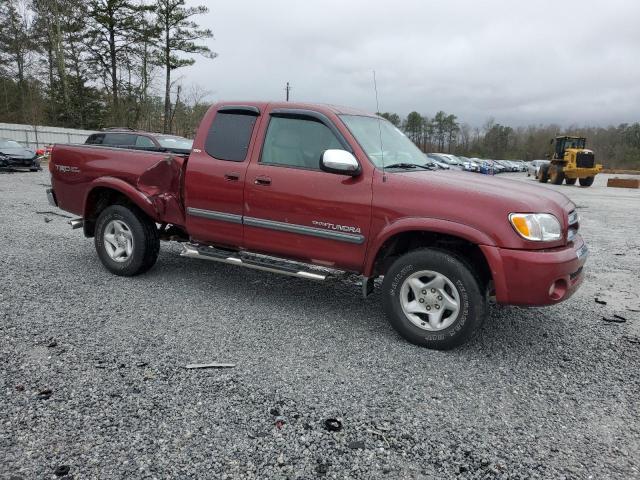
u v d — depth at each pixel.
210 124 5.02
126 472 2.41
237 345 3.93
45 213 10.04
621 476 2.53
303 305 4.97
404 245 4.36
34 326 4.11
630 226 11.55
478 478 2.48
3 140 20.69
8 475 2.35
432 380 3.47
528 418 3.04
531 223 3.64
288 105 4.67
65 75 41.09
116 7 38.19
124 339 3.95
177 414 2.92
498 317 4.85
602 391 3.41
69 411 2.90
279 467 2.50
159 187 5.31
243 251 5.12
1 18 44.28
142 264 5.51
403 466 2.55
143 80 40.62
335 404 3.10
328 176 4.31
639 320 4.88
